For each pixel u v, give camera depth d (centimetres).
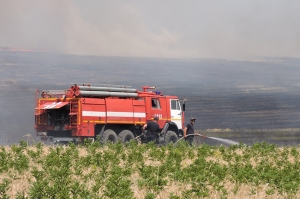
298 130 7612
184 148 3288
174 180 2078
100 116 4234
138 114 4500
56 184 1745
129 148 3238
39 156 2567
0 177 2045
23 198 1625
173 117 4784
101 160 2481
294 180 2191
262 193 1900
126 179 1891
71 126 4156
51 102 4288
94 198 1669
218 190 1886
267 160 2867
